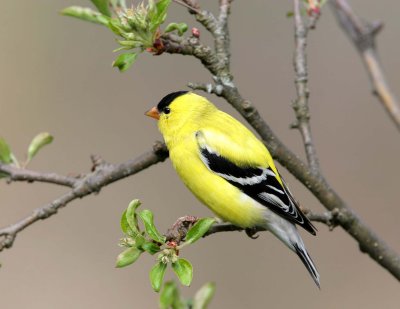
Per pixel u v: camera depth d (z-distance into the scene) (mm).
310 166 7172
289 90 12727
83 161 12438
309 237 12375
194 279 11875
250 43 13008
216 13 12891
